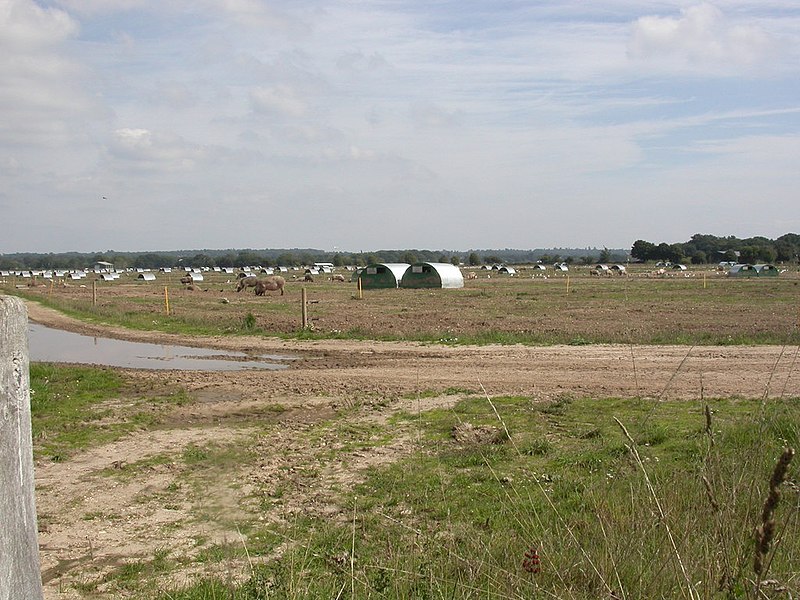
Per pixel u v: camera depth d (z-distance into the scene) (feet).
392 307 140.26
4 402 8.55
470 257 611.06
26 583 8.91
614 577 16.06
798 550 16.24
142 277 395.14
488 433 39.40
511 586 16.70
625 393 49.55
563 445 36.04
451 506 27.89
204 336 96.43
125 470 36.73
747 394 47.14
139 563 24.85
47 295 211.61
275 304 157.17
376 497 30.25
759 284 220.43
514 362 64.95
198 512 28.91
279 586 18.93
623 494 23.85
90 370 67.67
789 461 10.86
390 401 50.60
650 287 209.97
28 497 9.04
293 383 58.90
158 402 53.16
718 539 15.30
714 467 19.07
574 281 274.36
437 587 16.85
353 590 16.93
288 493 31.19
